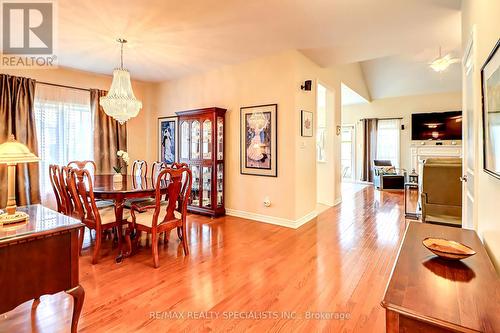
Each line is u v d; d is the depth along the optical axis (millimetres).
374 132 9422
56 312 1943
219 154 4633
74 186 2842
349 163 10141
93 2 2598
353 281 2379
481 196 1846
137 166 4879
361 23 3088
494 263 1468
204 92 5039
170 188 2801
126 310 1958
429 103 8727
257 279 2420
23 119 4133
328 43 3688
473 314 881
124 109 3416
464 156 2682
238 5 2664
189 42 3609
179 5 2654
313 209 4594
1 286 1373
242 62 4473
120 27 3137
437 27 3191
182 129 5023
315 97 4613
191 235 3645
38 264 1503
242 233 3727
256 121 4352
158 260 2812
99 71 4906
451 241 1514
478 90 1906
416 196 6633
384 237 3551
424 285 1063
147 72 5031
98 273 2533
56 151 4590
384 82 8625
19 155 1688
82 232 3076
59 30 3207
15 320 1847
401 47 3879
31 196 4207
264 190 4309
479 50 1849
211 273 2535
